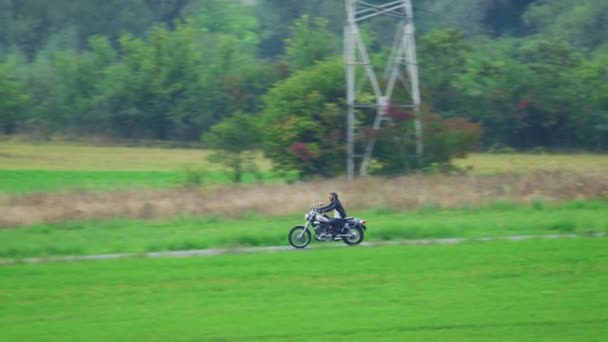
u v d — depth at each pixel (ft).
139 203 395.96
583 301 191.31
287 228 324.80
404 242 289.12
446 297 196.13
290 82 513.04
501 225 324.39
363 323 173.78
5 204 392.47
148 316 179.83
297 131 494.59
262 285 210.79
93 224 344.49
